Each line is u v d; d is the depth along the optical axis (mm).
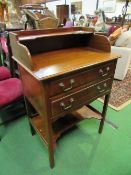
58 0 5742
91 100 1163
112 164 1279
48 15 1473
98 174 1205
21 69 1129
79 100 1059
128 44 2521
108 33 2799
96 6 4988
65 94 946
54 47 1295
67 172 1223
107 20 3957
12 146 1439
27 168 1253
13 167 1262
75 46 1413
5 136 1541
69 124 1333
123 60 2539
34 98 1080
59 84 879
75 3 5367
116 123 1713
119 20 3930
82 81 1000
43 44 1217
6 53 1939
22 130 1610
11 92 1482
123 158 1329
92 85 1091
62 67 905
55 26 1453
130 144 1460
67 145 1445
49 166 1265
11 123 1703
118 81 2709
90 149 1407
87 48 1356
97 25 3029
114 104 2031
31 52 1178
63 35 1213
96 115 1455
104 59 1047
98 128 1638
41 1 5324
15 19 2148
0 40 2057
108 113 1870
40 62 1005
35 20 1366
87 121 1726
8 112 1854
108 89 1267
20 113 1840
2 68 1905
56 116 986
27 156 1349
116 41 2625
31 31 1062
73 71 895
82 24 3273
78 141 1486
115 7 4645
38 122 1375
